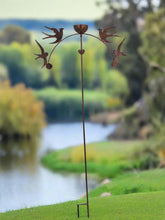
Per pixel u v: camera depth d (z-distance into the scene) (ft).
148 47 103.24
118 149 112.27
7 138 147.64
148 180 46.01
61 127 178.81
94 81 235.20
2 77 237.45
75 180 88.12
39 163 106.01
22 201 69.26
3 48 252.42
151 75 111.75
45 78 249.75
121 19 136.87
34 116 151.23
